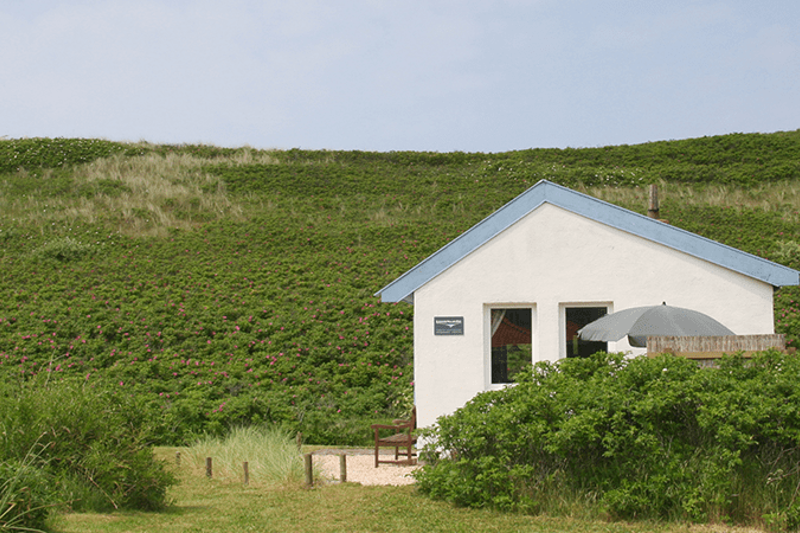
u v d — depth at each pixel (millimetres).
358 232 30500
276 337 19922
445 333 10750
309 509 7512
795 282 10180
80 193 35062
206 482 9578
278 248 28781
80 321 20656
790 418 6332
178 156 42938
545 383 7621
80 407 7426
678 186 36375
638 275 10539
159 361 18500
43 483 6172
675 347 8570
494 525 6531
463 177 40250
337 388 16656
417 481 8539
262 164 42000
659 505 6562
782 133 48469
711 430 6594
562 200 10766
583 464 7125
